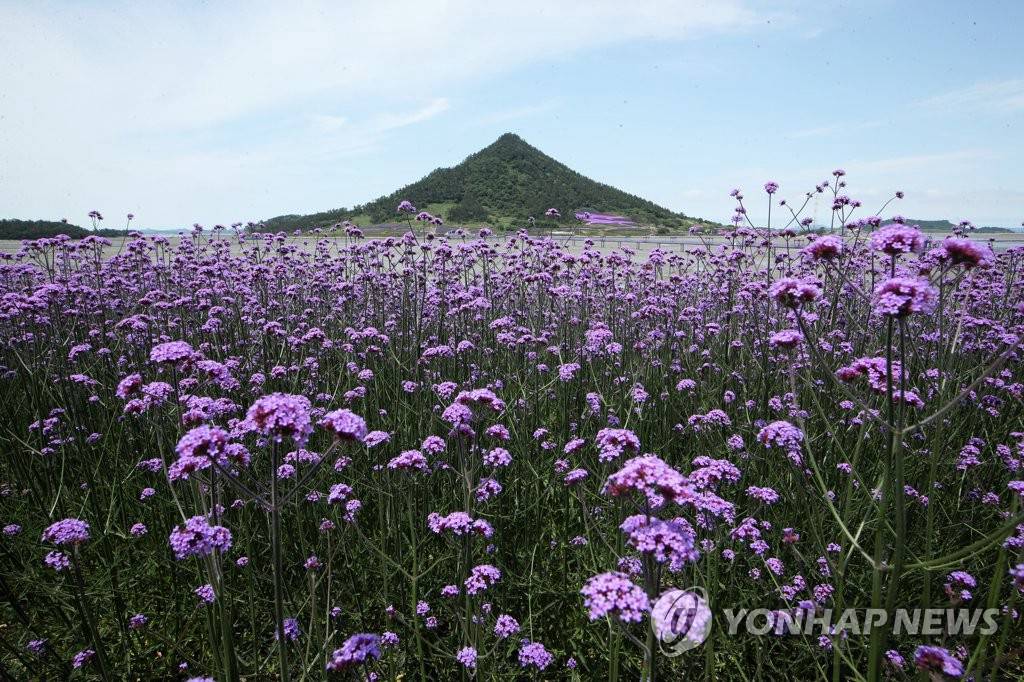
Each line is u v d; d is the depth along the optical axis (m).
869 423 3.75
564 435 5.80
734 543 4.08
